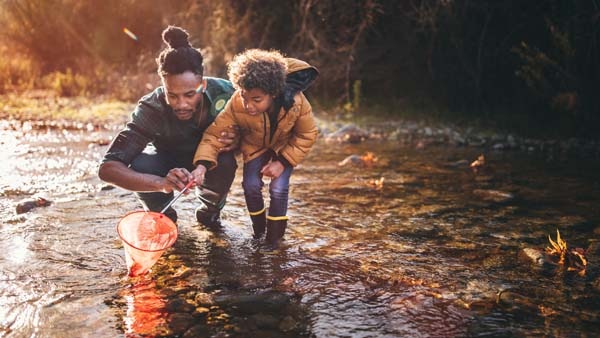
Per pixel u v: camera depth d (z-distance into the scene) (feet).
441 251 10.85
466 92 27.40
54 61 40.63
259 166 11.08
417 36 27.91
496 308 8.51
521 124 24.70
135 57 37.09
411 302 8.68
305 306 8.48
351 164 18.30
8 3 41.29
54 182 15.25
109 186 14.80
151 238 9.03
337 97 30.04
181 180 9.62
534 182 16.24
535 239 11.54
